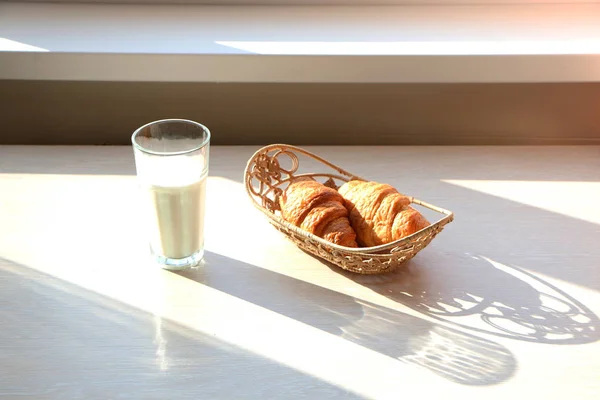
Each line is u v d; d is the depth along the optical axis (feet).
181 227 2.82
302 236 2.80
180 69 3.60
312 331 2.63
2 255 2.93
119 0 4.00
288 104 3.87
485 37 3.74
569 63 3.60
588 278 2.87
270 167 3.14
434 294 2.80
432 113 3.92
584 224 3.15
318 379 2.45
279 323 2.66
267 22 3.87
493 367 2.50
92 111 3.86
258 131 3.94
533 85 3.84
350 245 2.80
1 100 3.83
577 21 3.89
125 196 3.30
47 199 3.25
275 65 3.59
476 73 3.63
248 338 2.60
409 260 2.95
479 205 3.26
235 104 3.86
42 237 3.03
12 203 3.22
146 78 3.62
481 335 2.62
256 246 3.03
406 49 3.62
